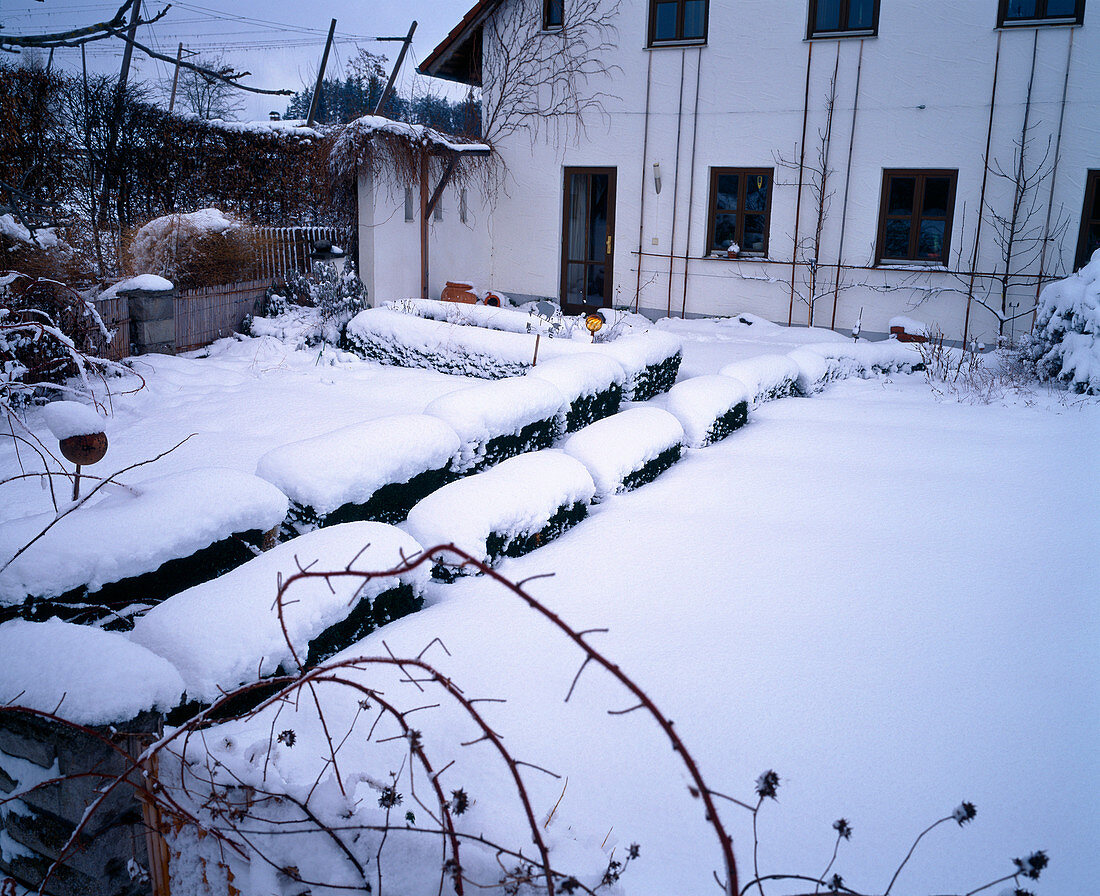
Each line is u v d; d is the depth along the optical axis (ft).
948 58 36.96
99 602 10.66
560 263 47.24
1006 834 8.09
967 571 14.17
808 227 41.01
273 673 9.45
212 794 6.77
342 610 10.52
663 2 41.98
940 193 38.88
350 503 14.76
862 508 17.26
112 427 23.49
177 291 32.19
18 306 24.16
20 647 7.66
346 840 6.53
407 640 11.18
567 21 43.83
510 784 8.57
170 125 39.04
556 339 29.55
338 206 39.73
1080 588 13.52
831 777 8.84
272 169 44.96
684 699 10.14
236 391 27.78
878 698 10.31
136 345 30.45
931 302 39.17
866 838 8.00
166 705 7.50
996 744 9.46
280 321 36.14
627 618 12.18
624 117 43.70
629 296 45.75
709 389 22.91
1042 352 29.73
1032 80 35.73
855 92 38.86
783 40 39.73
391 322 32.32
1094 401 26.20
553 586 13.24
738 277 43.01
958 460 20.65
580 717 9.71
